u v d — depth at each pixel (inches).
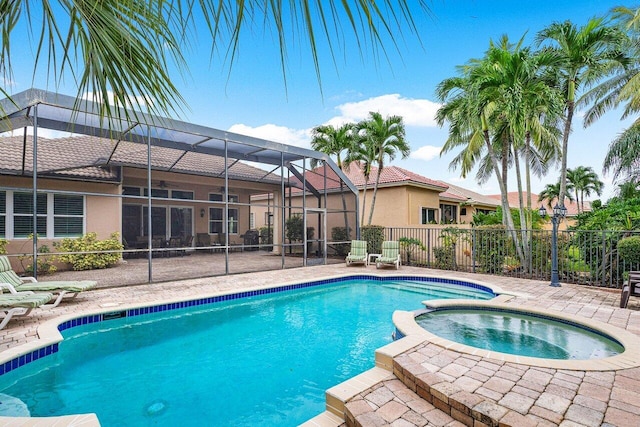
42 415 130.4
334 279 374.3
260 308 285.7
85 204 445.7
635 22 414.0
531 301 253.6
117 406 137.6
